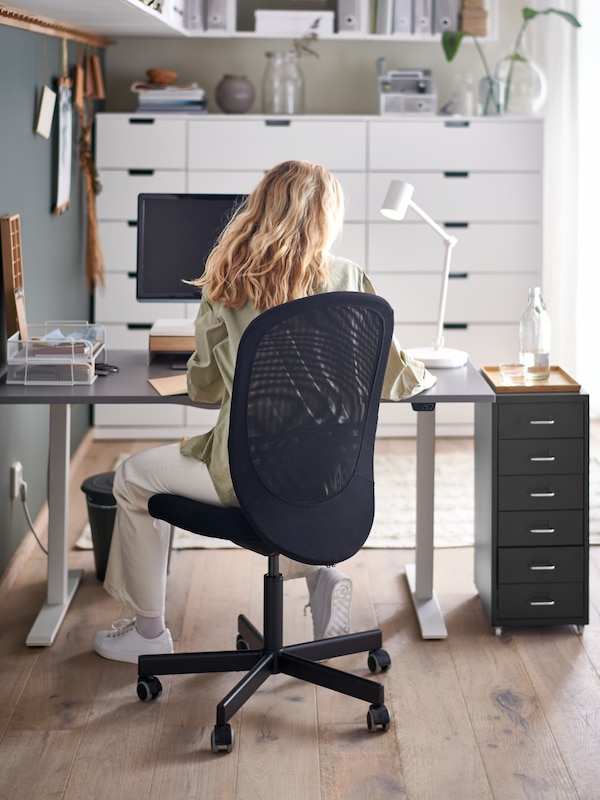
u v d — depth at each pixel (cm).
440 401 266
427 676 271
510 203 483
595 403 513
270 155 477
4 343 310
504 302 490
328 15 482
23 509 347
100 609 311
